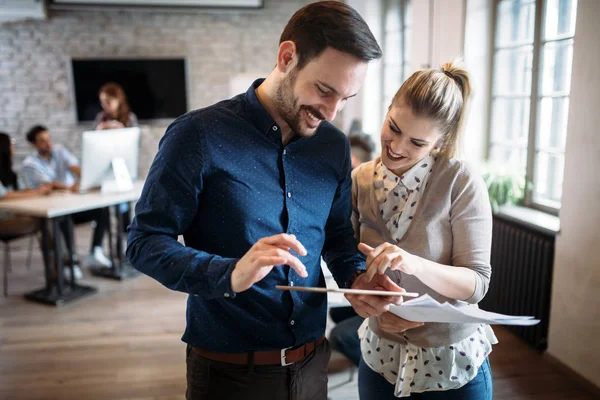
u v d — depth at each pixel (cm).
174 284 97
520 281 294
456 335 121
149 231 101
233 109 108
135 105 645
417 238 121
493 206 323
